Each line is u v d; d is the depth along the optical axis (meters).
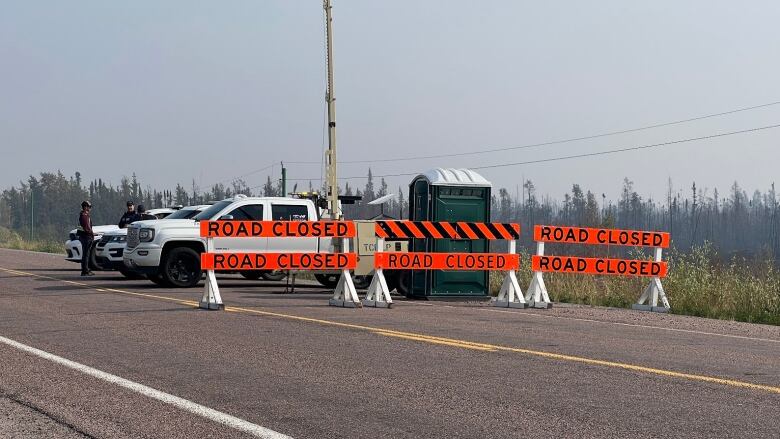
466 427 6.45
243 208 21.47
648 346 10.81
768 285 17.66
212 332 11.37
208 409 6.94
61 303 15.29
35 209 136.38
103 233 25.94
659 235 17.42
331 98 29.61
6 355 9.38
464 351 9.96
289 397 7.41
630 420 6.71
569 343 10.86
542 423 6.58
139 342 10.41
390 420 6.64
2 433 6.21
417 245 19.36
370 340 10.76
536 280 16.91
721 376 8.66
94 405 7.06
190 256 20.48
